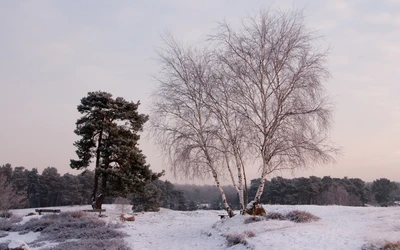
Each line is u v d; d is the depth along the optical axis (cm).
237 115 1734
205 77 1858
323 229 1344
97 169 2575
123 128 2867
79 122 2739
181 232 1841
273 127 1714
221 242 1402
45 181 7112
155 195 5159
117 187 2675
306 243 1130
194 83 1864
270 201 6266
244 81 1770
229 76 1792
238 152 1823
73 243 1469
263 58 1745
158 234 1795
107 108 2759
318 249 1047
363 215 1730
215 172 1852
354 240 1114
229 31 1839
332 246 1066
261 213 1809
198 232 1777
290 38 1739
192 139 1802
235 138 1745
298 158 1677
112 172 2584
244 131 1716
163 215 2695
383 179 7756
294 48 1725
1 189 3688
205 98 1833
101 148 2611
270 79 1764
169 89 1883
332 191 6084
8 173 7100
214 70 1845
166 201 7338
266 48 1764
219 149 1778
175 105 1847
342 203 5872
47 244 1501
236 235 1320
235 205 6347
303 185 6094
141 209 4981
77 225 1872
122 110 2795
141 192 2792
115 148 2588
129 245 1475
